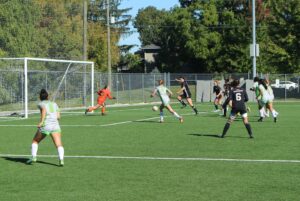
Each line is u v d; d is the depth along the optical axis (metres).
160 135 23.27
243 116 21.88
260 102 30.58
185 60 98.75
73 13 71.19
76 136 23.17
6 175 13.61
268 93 30.33
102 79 54.97
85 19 52.66
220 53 88.94
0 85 42.19
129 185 12.21
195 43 89.69
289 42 69.19
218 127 27.06
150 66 115.31
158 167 14.66
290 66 69.81
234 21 87.19
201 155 16.86
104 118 34.75
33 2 59.16
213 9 90.19
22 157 16.91
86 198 10.94
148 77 60.88
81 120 32.97
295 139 21.36
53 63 58.81
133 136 22.95
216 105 41.78
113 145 19.73
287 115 36.56
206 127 27.11
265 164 15.02
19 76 43.47
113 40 87.94
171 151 17.89
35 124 30.38
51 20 66.12
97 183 12.48
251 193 11.29
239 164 15.05
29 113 41.00
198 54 89.69
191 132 24.48
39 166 15.02
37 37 59.88
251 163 15.21
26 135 23.97
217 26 89.94
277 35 70.44
